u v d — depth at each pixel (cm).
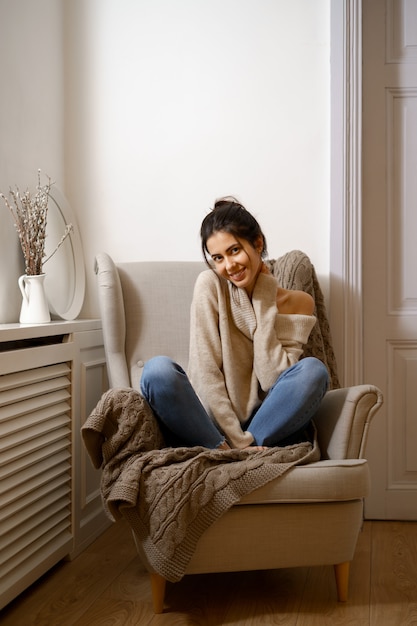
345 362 268
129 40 281
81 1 283
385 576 212
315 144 271
